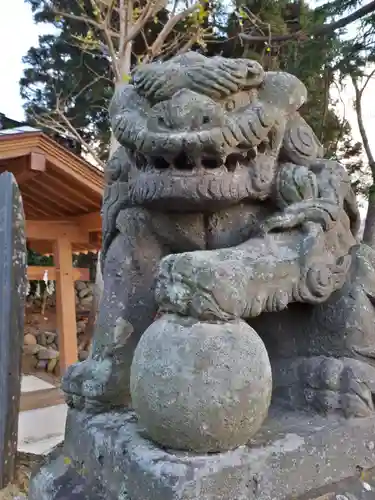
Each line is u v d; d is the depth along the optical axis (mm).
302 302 870
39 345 6516
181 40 4785
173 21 4133
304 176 853
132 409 885
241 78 790
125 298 906
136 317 904
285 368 925
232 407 635
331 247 865
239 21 3982
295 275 780
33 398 4246
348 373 843
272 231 821
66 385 925
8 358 2457
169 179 772
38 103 7707
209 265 688
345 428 806
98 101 7066
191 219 882
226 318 681
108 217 970
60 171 3635
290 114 896
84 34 6402
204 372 634
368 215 2525
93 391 868
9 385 2467
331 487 771
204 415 629
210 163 783
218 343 649
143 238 914
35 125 7477
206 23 4938
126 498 689
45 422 3734
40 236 4254
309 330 926
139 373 667
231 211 878
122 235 932
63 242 4367
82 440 849
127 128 793
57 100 6184
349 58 3285
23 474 2584
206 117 744
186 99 751
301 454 739
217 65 788
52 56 7258
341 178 906
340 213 881
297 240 814
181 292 681
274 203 887
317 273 783
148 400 651
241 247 776
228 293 681
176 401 632
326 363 863
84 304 8320
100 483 776
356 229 1011
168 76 782
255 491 677
